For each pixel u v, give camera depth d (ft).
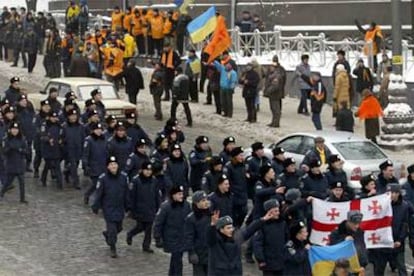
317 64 152.46
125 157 88.84
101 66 163.43
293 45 161.07
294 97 156.56
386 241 65.72
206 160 82.89
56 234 79.82
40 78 180.75
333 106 135.74
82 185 100.07
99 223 83.71
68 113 96.73
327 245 60.23
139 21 180.86
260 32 169.48
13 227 82.07
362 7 187.93
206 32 144.46
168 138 85.61
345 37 183.52
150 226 74.02
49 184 100.83
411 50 153.28
